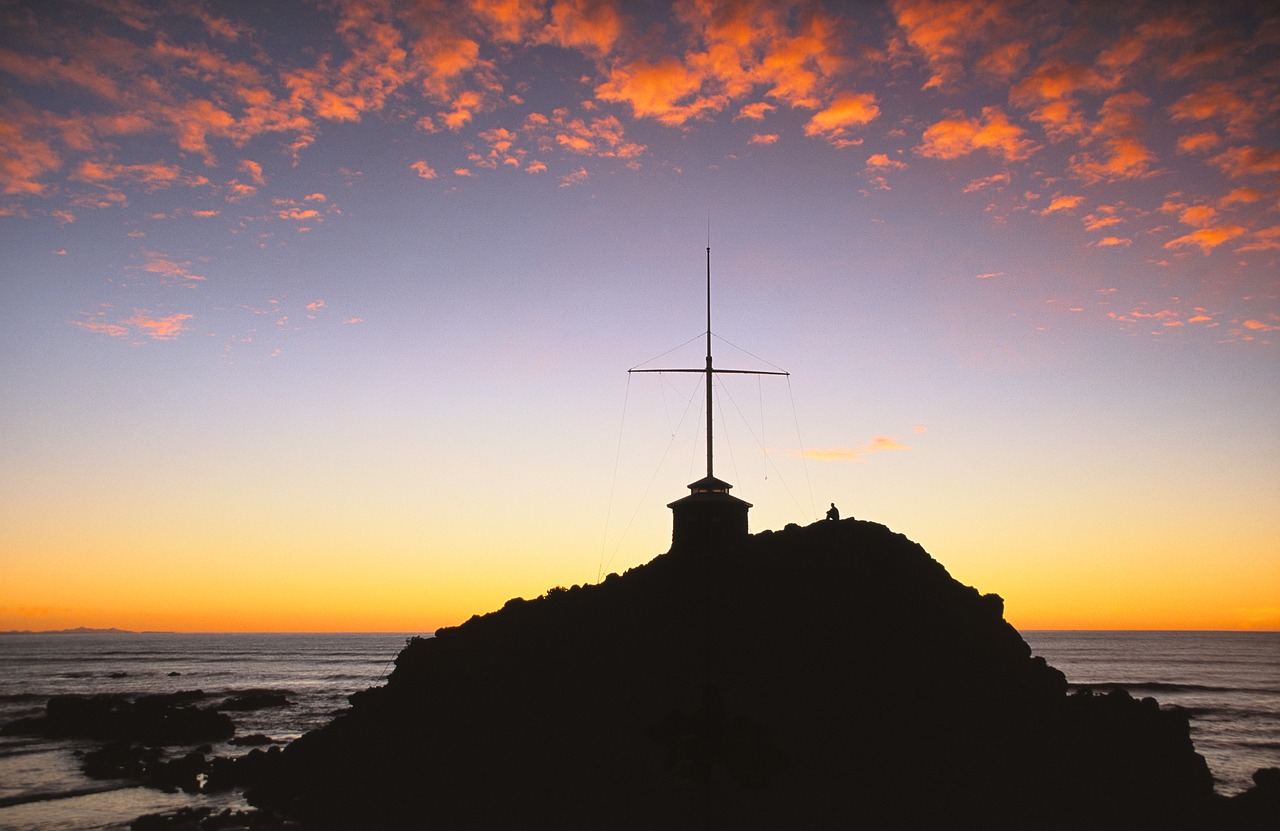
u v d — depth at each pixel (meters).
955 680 46.12
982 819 38.75
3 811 50.31
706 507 58.44
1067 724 46.00
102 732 85.88
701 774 27.42
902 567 53.38
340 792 46.41
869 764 41.44
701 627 49.91
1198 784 45.09
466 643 53.22
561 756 44.38
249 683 160.25
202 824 44.56
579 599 55.44
